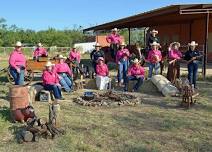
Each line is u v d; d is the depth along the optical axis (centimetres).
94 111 944
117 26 2695
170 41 3064
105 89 1321
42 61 1496
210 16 2252
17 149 645
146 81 1259
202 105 1012
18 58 1170
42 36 6812
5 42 6388
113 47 1814
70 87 1259
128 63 1389
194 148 648
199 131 752
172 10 1700
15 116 802
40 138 697
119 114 907
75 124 802
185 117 873
